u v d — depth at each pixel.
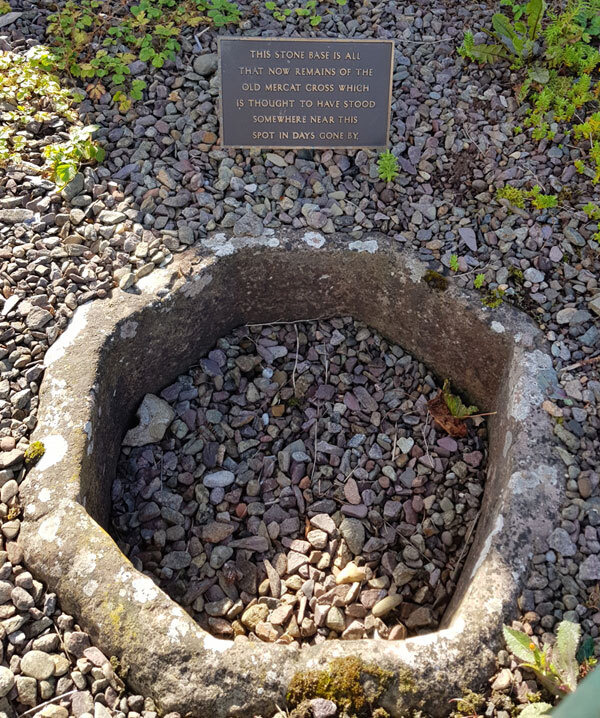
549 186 3.10
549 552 2.24
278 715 1.94
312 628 2.44
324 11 3.61
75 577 2.13
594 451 2.46
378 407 3.00
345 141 3.18
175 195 3.07
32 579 2.16
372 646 2.02
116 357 2.69
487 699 1.96
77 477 2.32
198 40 3.47
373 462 2.86
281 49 3.04
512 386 2.65
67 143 3.05
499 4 3.69
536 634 2.10
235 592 2.54
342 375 3.07
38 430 2.44
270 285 3.07
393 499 2.78
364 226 3.05
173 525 2.67
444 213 3.09
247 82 3.07
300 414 2.99
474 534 2.64
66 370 2.56
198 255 2.90
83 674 2.03
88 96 3.32
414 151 3.23
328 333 3.19
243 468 2.83
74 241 2.88
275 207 3.08
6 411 2.48
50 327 2.67
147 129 3.21
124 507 2.69
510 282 2.89
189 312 2.90
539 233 2.98
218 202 3.07
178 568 2.57
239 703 1.95
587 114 3.31
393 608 2.51
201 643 2.02
